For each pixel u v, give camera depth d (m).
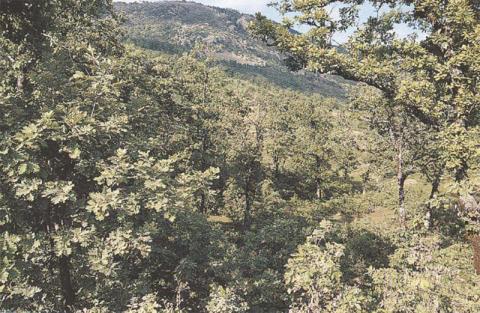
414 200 37.72
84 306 9.28
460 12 11.23
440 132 12.32
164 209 8.09
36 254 8.60
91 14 21.41
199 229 12.40
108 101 8.87
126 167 8.09
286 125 69.62
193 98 40.44
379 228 19.80
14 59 10.23
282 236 15.04
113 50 26.44
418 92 12.20
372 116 30.33
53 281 9.70
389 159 32.12
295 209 37.62
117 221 8.79
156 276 11.66
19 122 7.84
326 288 8.93
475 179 10.95
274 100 85.56
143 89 32.06
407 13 14.06
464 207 12.62
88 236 7.93
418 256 10.22
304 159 56.97
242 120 42.03
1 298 8.09
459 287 8.64
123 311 9.02
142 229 8.54
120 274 9.75
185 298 11.40
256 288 11.98
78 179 9.19
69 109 7.99
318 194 55.59
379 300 9.25
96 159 8.29
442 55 13.54
